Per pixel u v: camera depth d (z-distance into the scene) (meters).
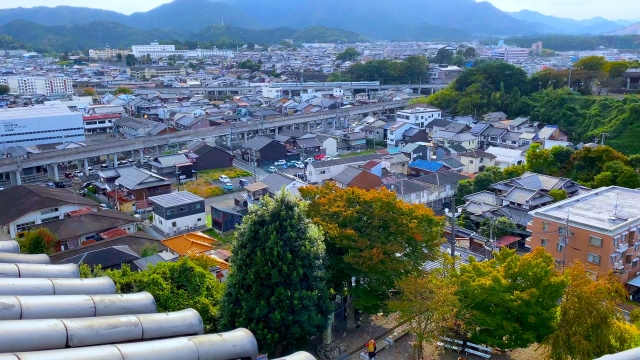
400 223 19.75
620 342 16.23
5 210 38.00
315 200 21.14
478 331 18.66
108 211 38.41
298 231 17.20
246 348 7.36
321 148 64.69
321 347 19.47
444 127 69.88
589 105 72.00
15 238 36.00
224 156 59.19
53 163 51.88
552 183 41.19
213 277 22.14
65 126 66.56
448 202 44.91
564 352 16.27
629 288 27.39
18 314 6.87
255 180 52.16
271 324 16.52
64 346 6.34
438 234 20.70
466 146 63.97
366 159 53.19
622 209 29.72
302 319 16.53
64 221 35.03
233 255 17.48
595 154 44.91
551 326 17.80
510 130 67.50
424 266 22.75
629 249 27.66
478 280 18.41
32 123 63.84
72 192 43.97
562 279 18.22
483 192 40.59
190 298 18.81
